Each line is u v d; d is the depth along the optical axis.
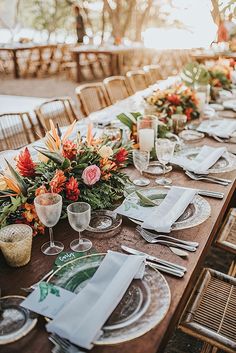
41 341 0.82
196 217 1.28
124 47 7.29
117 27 8.51
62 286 0.95
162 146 1.55
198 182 1.59
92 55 8.25
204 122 2.43
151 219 1.24
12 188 1.20
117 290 0.91
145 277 0.98
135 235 1.20
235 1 4.52
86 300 0.89
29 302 0.89
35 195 1.18
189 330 1.15
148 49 7.37
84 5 8.67
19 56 8.34
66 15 9.61
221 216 1.39
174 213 1.28
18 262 1.04
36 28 10.03
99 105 3.28
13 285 0.99
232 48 6.29
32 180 1.28
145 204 1.37
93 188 1.30
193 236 1.20
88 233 1.21
